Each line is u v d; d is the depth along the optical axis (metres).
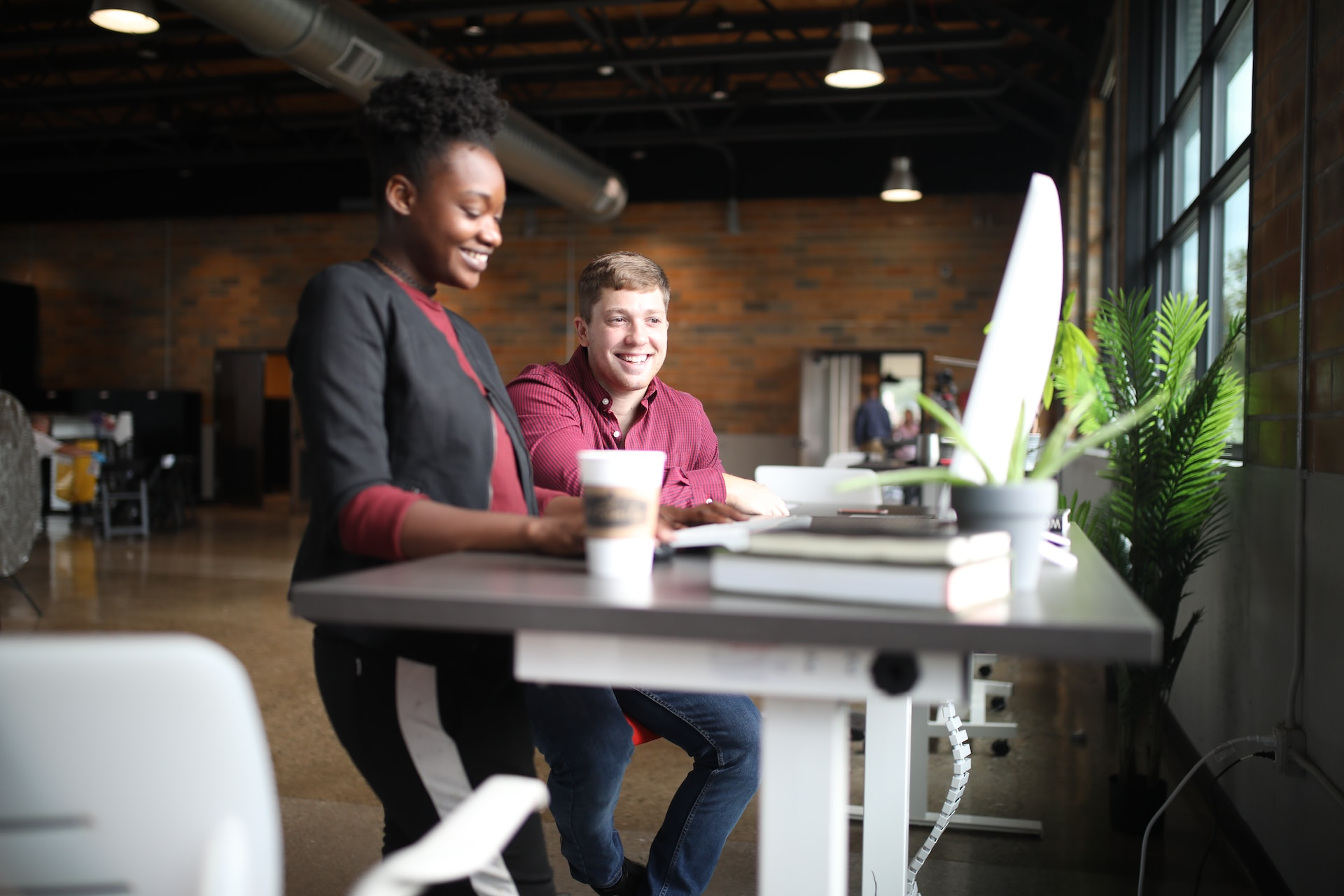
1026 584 0.95
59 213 12.23
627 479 0.95
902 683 0.83
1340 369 1.88
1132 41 4.98
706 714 1.65
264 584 6.34
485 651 1.17
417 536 1.06
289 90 9.41
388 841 1.24
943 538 0.82
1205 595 3.00
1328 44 1.98
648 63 7.99
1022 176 10.00
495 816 0.80
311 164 11.60
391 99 1.20
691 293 11.02
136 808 0.62
